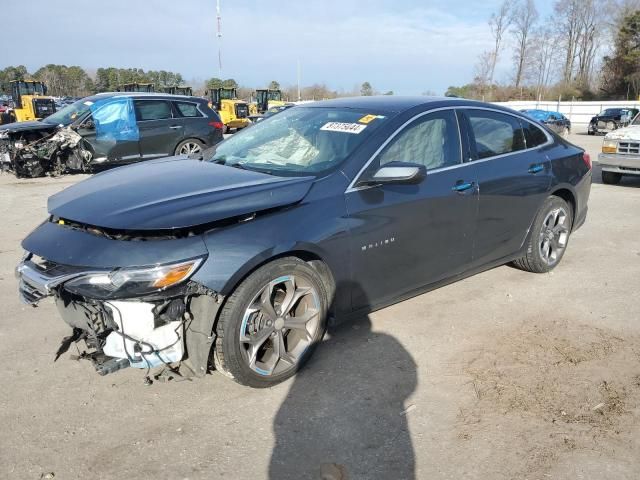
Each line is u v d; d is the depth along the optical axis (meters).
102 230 2.86
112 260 2.68
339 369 3.38
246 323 2.95
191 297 2.84
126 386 3.19
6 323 4.00
